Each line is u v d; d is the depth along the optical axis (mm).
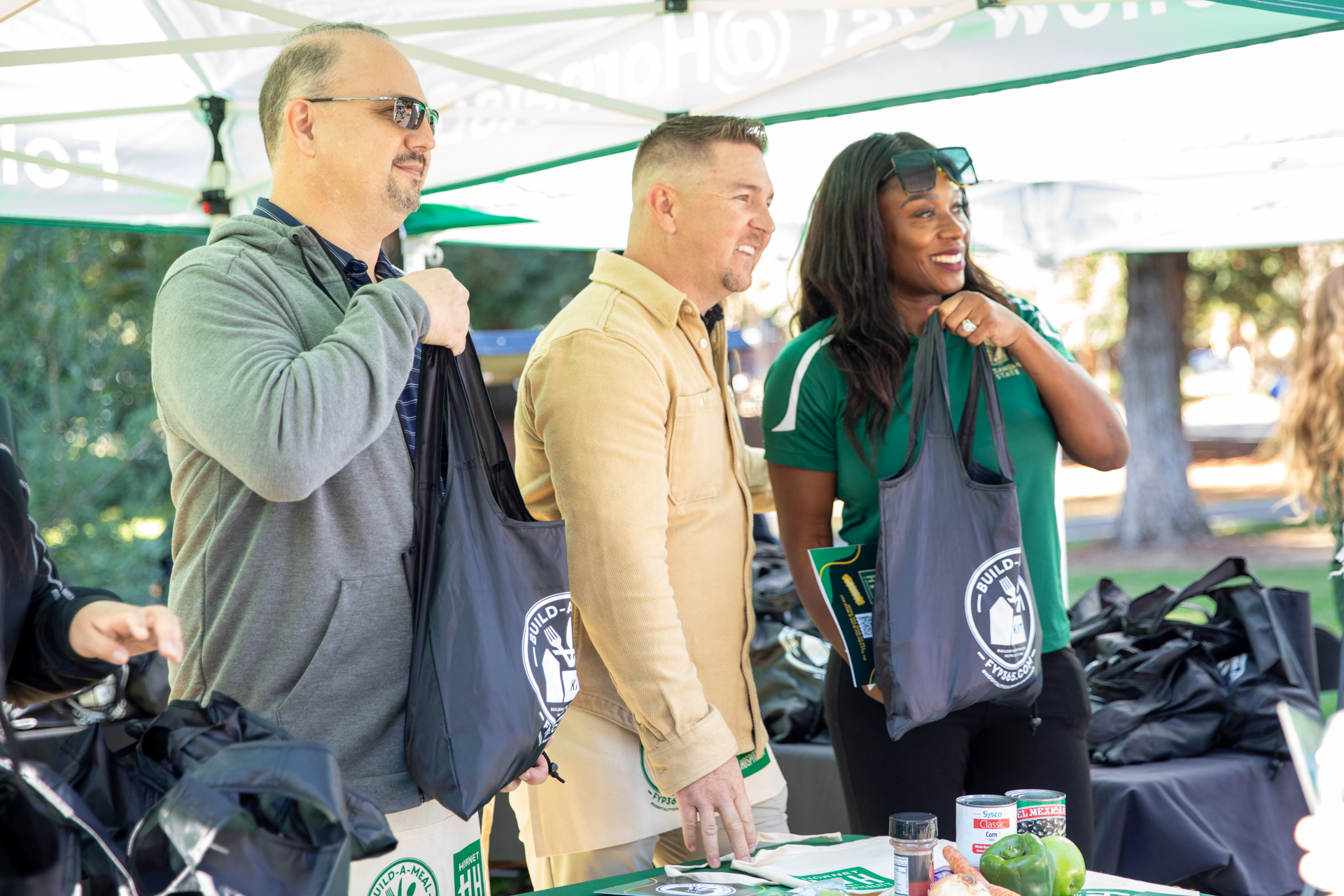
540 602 1803
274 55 3463
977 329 2275
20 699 1494
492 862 4055
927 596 2098
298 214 1885
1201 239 5371
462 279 13875
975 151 4191
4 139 3271
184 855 1244
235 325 1657
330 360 1622
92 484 7570
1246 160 4324
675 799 2293
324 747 1329
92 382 7777
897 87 2984
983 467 2271
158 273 8273
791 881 1744
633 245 2375
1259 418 31375
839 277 2455
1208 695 3385
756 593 3895
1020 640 2166
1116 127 4129
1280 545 13805
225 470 1737
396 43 2977
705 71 3240
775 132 4352
